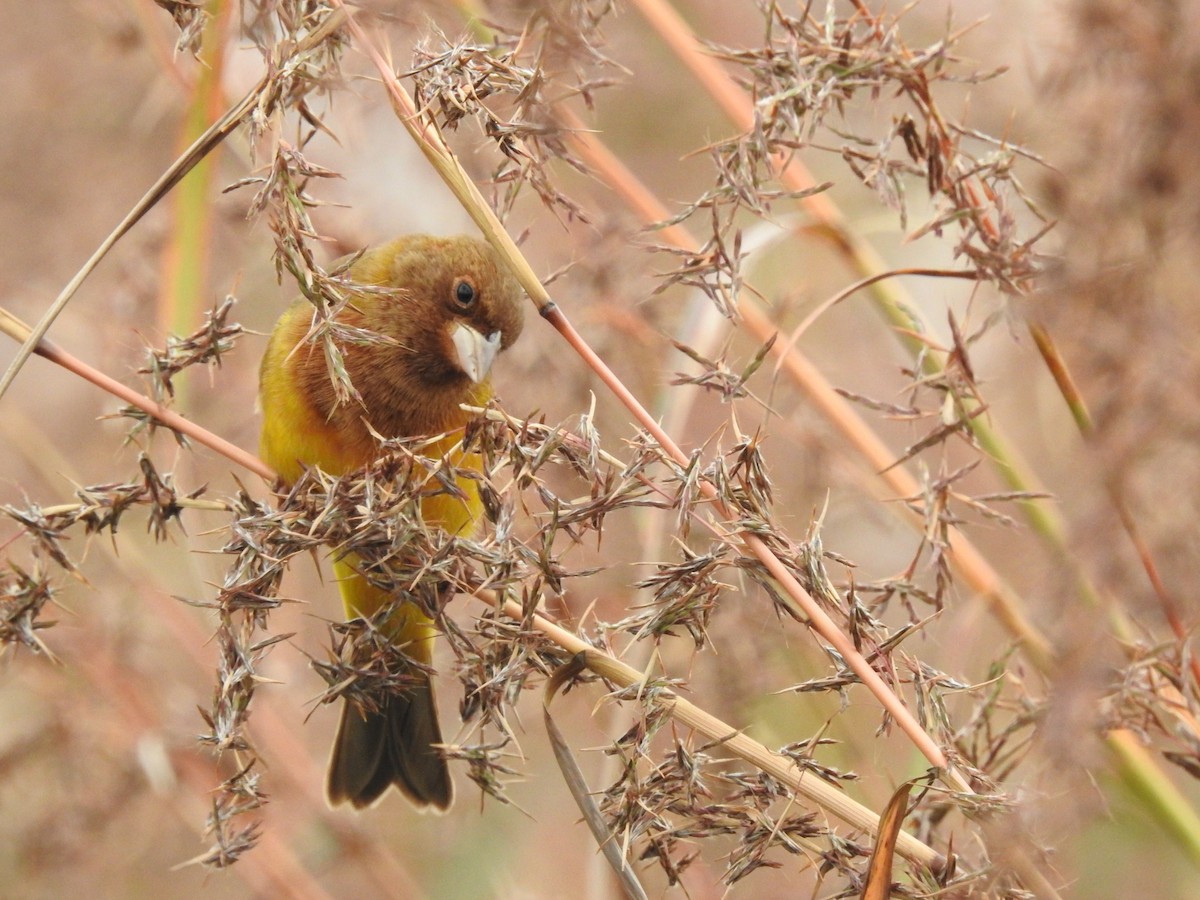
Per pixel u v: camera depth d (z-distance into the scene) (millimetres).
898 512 7734
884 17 5992
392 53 5281
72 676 8773
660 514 6914
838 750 7336
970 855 5504
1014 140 6559
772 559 5062
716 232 5547
